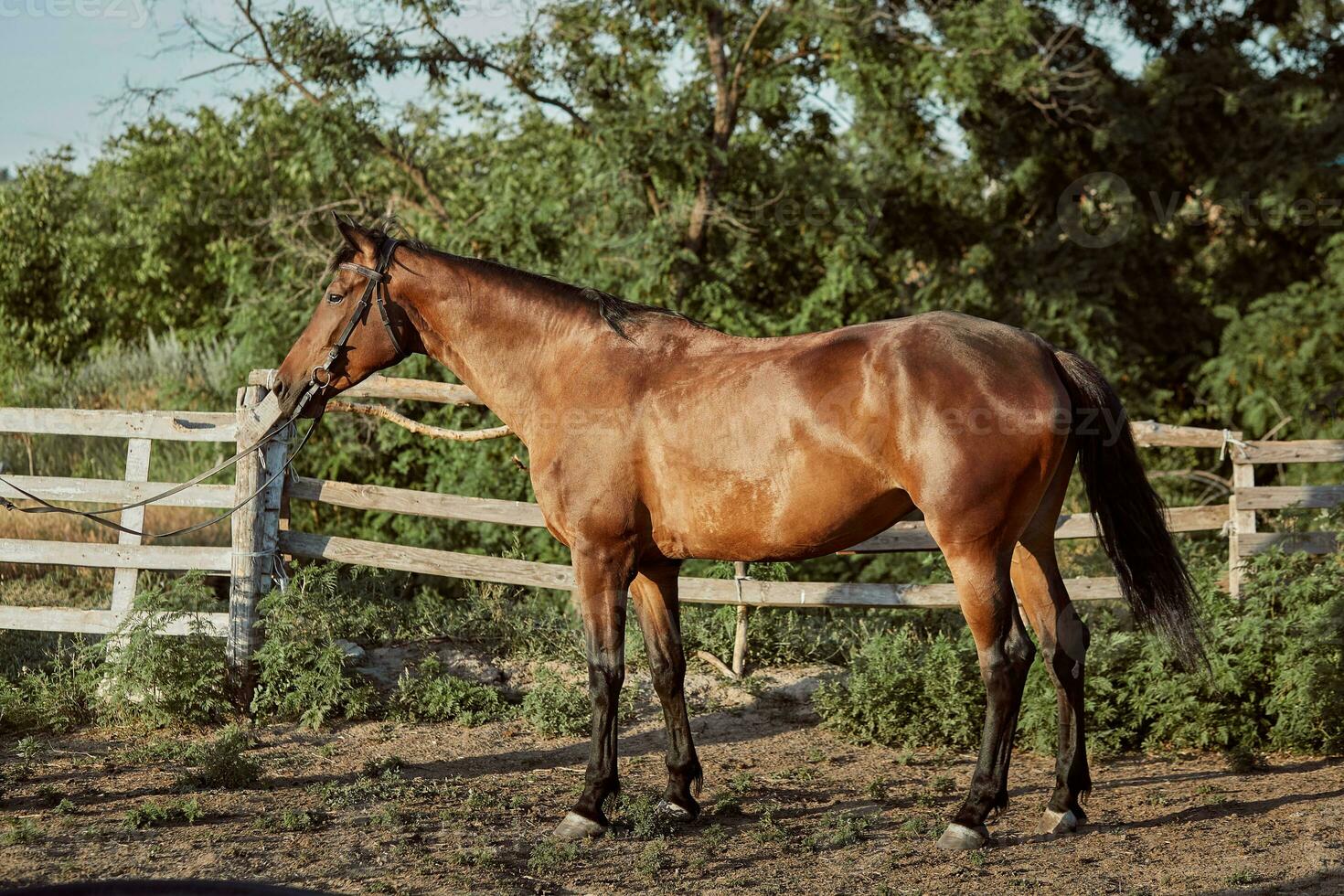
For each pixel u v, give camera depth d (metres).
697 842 4.30
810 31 11.66
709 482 4.17
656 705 6.36
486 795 4.80
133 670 5.93
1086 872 3.87
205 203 14.89
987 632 4.01
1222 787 4.98
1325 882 3.62
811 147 13.28
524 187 12.36
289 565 6.70
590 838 4.30
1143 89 14.59
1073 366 4.20
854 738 5.89
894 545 6.60
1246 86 14.43
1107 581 6.58
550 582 6.73
